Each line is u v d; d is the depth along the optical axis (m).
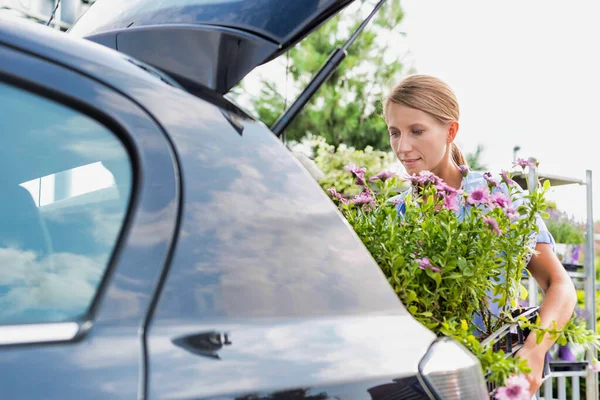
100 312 0.98
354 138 17.30
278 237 1.16
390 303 1.25
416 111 2.28
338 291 1.19
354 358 1.11
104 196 1.09
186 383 0.96
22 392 0.87
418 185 2.17
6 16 1.12
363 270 1.24
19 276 1.04
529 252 2.00
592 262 5.41
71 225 1.08
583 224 5.47
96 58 1.13
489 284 1.92
